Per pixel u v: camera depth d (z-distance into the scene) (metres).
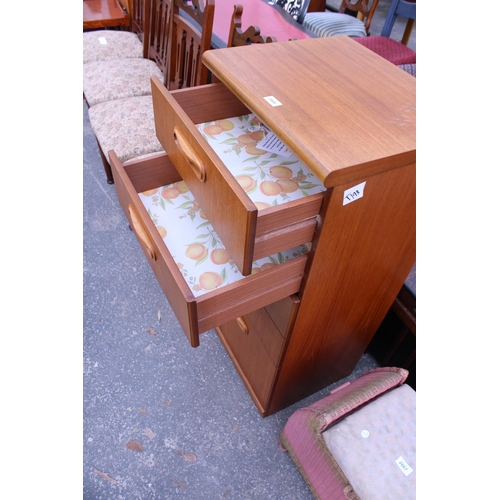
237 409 1.32
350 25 2.32
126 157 1.42
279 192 0.82
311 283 0.83
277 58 0.85
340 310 0.99
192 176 0.81
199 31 1.41
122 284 1.62
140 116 1.54
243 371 1.34
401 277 1.03
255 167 0.88
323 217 0.70
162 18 1.67
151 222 0.81
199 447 1.23
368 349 1.48
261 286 0.78
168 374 1.39
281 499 1.15
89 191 1.96
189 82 1.57
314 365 1.17
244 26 1.86
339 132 0.67
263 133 0.98
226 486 1.16
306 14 2.40
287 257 0.88
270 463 1.21
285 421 1.30
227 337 1.38
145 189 1.04
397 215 0.81
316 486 1.08
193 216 0.99
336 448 0.91
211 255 0.90
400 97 0.77
